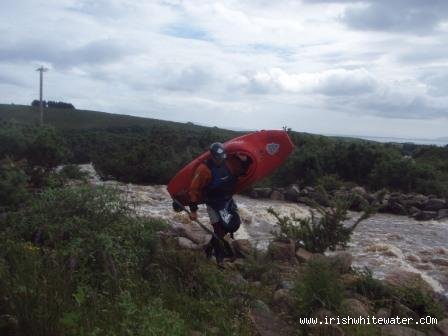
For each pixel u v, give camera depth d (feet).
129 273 19.52
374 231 37.52
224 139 69.97
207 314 18.35
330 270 21.58
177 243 26.04
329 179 53.16
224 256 24.58
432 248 33.60
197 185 24.21
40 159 43.27
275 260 26.07
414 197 48.88
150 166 53.16
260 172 26.43
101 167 54.85
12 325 13.93
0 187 24.49
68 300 15.57
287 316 19.86
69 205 22.71
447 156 75.20
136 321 15.49
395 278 25.17
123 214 23.73
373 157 57.62
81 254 18.86
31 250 19.01
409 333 19.33
